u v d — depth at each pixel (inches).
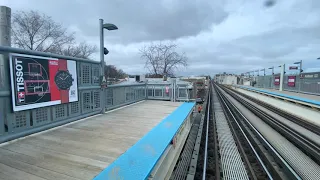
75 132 151.9
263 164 176.6
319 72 666.8
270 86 1187.9
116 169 83.1
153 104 301.7
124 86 283.4
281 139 252.1
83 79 196.7
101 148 119.5
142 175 78.0
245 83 2096.5
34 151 113.3
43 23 714.8
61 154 109.9
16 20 658.8
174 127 153.4
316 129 285.6
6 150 113.7
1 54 118.2
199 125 314.8
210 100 771.4
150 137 127.0
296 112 432.1
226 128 324.8
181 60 817.5
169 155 127.6
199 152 203.6
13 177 84.6
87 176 86.5
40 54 143.3
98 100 223.6
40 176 86.0
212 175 160.4
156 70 796.0
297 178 144.2
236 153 208.4
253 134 272.5
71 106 182.1
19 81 128.9
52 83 156.3
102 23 218.1
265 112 462.0
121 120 194.1
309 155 195.9
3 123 122.3
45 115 153.9
